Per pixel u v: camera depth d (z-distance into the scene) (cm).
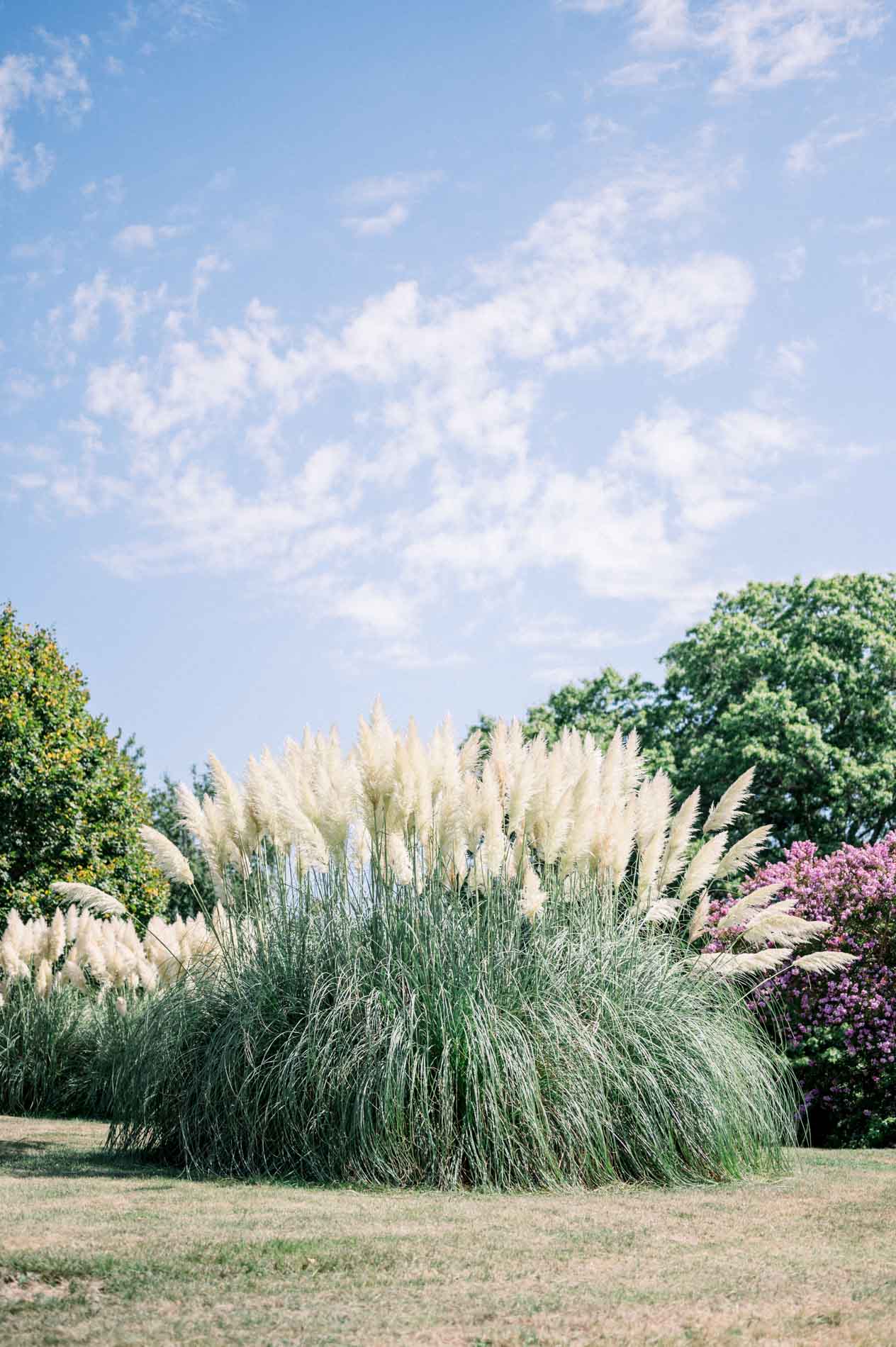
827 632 2522
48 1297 325
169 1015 691
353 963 653
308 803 732
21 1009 1183
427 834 729
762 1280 366
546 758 798
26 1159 678
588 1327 305
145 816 2023
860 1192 580
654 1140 612
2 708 1800
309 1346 281
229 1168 602
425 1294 339
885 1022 1066
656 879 816
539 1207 508
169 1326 298
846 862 1172
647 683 2783
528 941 707
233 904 735
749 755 2289
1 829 1778
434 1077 597
